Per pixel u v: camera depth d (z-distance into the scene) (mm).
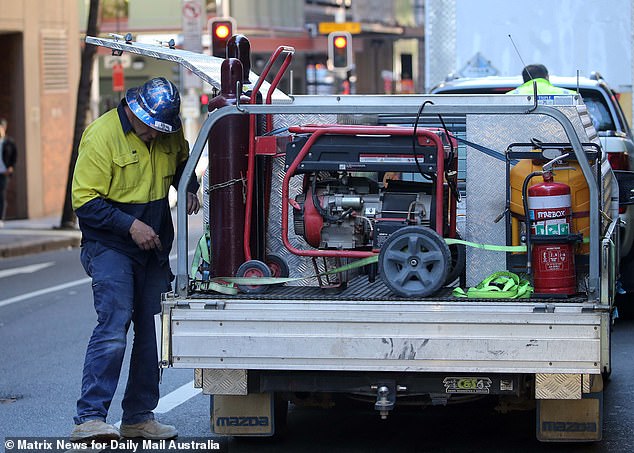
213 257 15141
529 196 14000
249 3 88625
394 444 16578
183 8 54031
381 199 14602
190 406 19219
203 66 15875
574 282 14047
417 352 13570
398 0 121375
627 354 22547
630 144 25656
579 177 14266
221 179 14992
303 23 100438
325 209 14570
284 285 15562
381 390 14406
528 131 14922
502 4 33531
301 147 14344
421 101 18031
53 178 62156
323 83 103625
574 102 17812
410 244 13836
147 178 15992
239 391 14570
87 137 15820
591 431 14984
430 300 13602
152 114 15562
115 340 15695
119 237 15945
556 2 33312
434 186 14555
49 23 61438
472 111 13648
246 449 16281
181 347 13961
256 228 15398
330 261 15211
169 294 14227
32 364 23406
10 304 32625
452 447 16391
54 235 50938
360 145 14188
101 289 15766
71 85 63406
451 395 15188
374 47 122938
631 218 24703
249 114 14586
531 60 33594
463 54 33875
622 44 33062
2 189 54781
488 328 13453
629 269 25016
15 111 59688
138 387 16719
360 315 13648
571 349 13320
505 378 14234
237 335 13867
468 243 14250
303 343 13766
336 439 16859
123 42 15820
